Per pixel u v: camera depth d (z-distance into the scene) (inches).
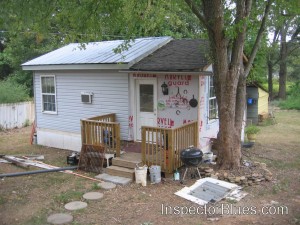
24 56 972.6
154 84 418.9
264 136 616.7
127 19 387.2
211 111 442.0
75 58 491.8
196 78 386.6
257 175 346.3
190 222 257.6
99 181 353.4
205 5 340.5
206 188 321.7
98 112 475.8
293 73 1684.3
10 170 410.9
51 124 540.4
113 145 389.4
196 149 349.4
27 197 313.6
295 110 1042.7
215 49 350.6
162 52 454.0
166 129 347.3
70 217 267.3
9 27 300.7
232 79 350.9
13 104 728.3
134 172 352.5
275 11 390.6
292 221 257.9
